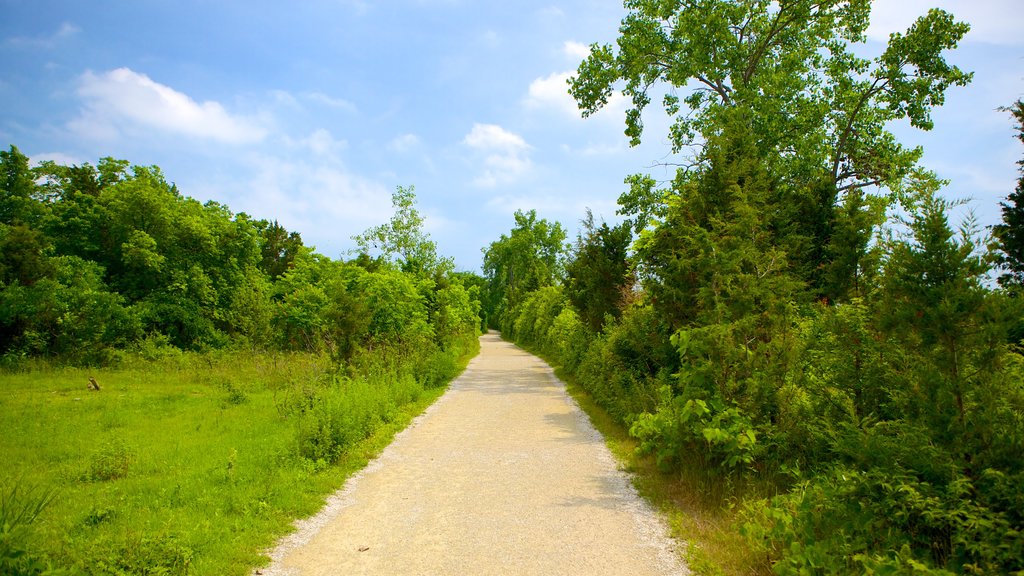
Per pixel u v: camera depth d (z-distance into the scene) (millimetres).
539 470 7465
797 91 18469
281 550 4812
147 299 24125
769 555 4277
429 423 10844
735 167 10039
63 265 21906
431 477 7133
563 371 20625
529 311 40812
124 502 5828
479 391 15758
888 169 18016
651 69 21562
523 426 10547
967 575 3336
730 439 5703
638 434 7039
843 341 5461
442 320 22625
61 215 25125
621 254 17703
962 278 3748
